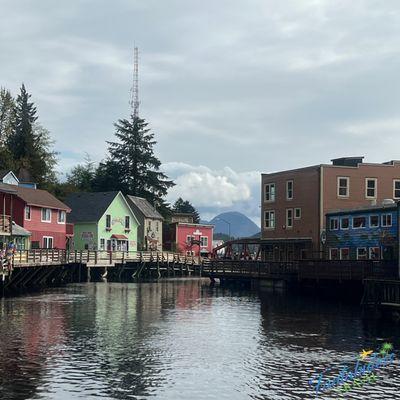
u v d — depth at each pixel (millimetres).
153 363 21484
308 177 59188
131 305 39844
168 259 81875
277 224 63281
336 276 45719
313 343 25594
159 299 44875
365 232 51344
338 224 54719
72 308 36969
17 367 20438
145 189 110000
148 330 28688
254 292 53094
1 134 96438
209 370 20578
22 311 34844
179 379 19359
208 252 93312
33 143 102188
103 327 29359
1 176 70688
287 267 54688
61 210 74688
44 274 56875
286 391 18156
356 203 58312
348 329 29500
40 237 70188
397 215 45594
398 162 59750
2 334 26703
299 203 60250
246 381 19219
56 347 23922
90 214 83000
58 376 19359
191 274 86625
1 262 43531
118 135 110812
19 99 111562
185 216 113500
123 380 19109
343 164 61156
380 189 59062
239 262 59969
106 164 111312
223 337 26984
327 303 42688
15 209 66812
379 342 25859
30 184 82312
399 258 42531
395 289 32812
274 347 24625
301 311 37406
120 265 73750
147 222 93938
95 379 19141
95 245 81688
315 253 57062
